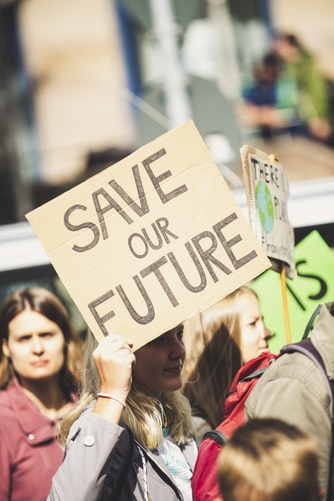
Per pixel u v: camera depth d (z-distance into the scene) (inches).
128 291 154.1
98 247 155.3
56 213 156.4
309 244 206.1
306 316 204.4
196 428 184.9
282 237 175.5
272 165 176.1
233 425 154.2
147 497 151.6
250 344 191.2
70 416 157.0
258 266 154.7
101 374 147.6
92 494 141.3
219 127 339.0
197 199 156.3
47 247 155.8
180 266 154.7
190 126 157.8
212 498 144.7
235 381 162.7
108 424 143.9
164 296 153.8
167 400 166.6
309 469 117.9
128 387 147.3
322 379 136.4
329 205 215.3
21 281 226.1
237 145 333.1
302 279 205.5
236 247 155.2
